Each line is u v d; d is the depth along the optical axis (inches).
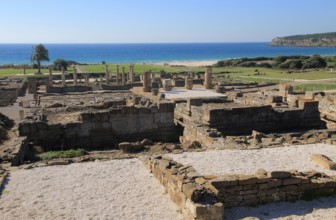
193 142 919.7
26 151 914.7
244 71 4414.4
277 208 493.0
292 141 848.3
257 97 1374.3
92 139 1065.5
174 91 2113.7
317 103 1155.9
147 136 1130.0
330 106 1330.0
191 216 446.9
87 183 587.5
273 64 5319.9
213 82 2787.9
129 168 661.3
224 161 684.7
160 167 585.3
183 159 699.4
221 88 2074.3
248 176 508.4
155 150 864.3
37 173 639.1
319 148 789.2
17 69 4537.4
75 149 974.4
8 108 1731.1
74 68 2664.9
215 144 872.9
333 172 626.5
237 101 1507.1
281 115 1123.9
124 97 1895.9
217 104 1255.5
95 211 487.5
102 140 1077.8
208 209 438.0
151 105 1146.7
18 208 498.6
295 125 1146.7
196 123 1063.0
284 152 754.2
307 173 546.6
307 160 696.4
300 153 746.8
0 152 810.8
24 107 1736.0
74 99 1863.9
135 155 757.3
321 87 2527.1
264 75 3816.4
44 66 5034.5
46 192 552.1
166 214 477.4
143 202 513.7
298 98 1337.4
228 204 493.7
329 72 4148.6
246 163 671.1
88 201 518.6
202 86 2468.0
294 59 5251.0
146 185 576.4
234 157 713.0
